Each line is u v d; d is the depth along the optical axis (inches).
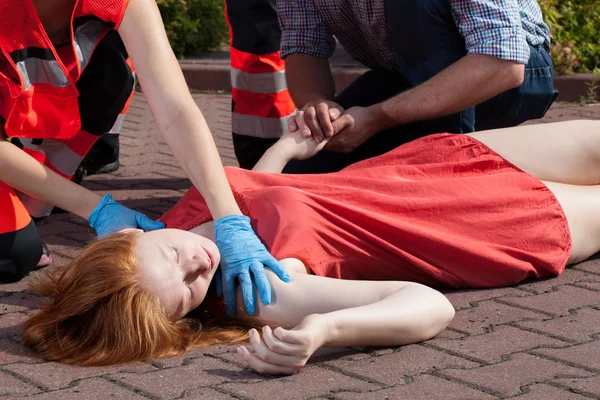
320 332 120.6
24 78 151.5
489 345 129.2
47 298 152.6
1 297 153.6
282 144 171.2
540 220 159.8
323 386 116.3
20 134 158.6
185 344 132.7
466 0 173.2
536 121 292.8
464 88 173.2
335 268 147.6
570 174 171.8
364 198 153.0
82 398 113.0
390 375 119.3
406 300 129.9
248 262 137.9
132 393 114.8
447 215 155.9
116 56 175.6
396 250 150.4
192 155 145.8
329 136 173.5
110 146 237.3
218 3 407.8
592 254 169.8
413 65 184.7
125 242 134.6
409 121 177.3
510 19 171.9
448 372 119.7
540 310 143.7
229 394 113.8
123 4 148.5
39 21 148.4
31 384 118.2
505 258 154.3
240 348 121.1
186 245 134.9
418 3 178.2
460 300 149.6
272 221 146.9
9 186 160.6
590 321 138.4
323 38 199.3
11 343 133.6
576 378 117.5
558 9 352.2
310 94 197.2
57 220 201.2
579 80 325.4
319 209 148.3
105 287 129.6
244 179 156.9
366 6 186.4
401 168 163.3
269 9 221.5
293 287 136.6
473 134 172.4
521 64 173.6
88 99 174.4
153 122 307.7
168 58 149.8
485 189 159.6
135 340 127.6
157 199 216.4
